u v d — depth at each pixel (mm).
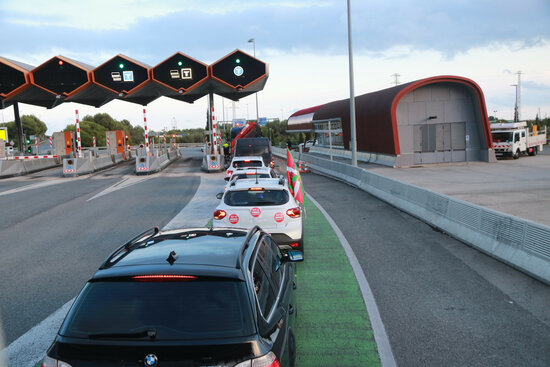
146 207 15930
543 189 18141
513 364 4613
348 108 41969
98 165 33844
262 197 8336
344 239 10484
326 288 7141
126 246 3762
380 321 5785
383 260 8672
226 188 8859
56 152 39844
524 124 37688
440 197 11430
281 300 3797
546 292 6691
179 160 45625
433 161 32719
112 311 2932
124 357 2764
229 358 2742
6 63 32312
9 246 10312
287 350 3291
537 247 7527
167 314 2887
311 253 9328
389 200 15422
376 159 35250
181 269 3090
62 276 7996
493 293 6719
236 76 34375
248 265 3354
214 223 8273
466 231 9875
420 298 6594
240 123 71875
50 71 33031
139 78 33906
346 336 5367
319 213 14141
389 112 31547
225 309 2916
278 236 8102
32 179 27531
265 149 27469
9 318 6102
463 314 5949
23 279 7836
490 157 31984
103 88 34906
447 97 32406
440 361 4707
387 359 4770
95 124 112625
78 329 2881
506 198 16156
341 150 44250
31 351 5105
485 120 31812
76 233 11648
